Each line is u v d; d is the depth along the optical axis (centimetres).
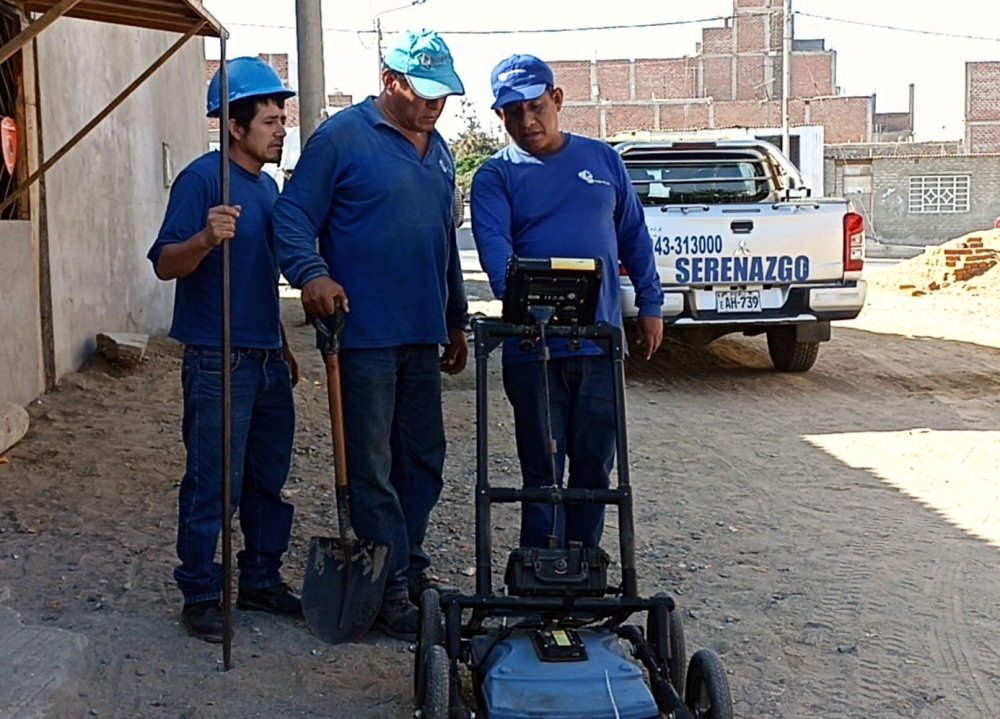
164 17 579
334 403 461
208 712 419
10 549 569
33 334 859
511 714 348
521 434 483
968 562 602
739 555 609
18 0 764
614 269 491
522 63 477
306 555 583
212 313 467
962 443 845
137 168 1136
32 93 848
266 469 498
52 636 457
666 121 7450
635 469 774
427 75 464
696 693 376
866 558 606
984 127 6234
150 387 936
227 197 446
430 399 500
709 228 982
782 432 884
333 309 447
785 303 1000
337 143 467
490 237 476
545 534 477
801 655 489
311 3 1331
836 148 5872
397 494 511
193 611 476
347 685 444
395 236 471
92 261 997
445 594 392
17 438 745
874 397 1019
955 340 1334
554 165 485
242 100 474
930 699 451
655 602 392
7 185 839
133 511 633
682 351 1233
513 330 418
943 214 5278
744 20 7475
